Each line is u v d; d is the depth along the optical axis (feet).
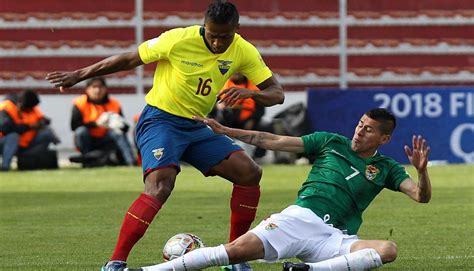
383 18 263.90
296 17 263.70
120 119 206.80
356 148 80.28
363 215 134.21
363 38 264.72
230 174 87.97
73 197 158.20
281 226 76.74
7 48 259.60
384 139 79.97
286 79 263.29
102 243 109.40
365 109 211.20
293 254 77.41
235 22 83.97
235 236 89.45
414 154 76.84
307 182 80.38
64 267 92.79
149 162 84.28
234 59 87.04
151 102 86.84
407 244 107.86
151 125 85.97
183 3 261.03
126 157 208.03
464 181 179.73
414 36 265.13
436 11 264.93
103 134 207.10
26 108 203.10
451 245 107.14
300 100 227.61
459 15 264.93
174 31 86.48
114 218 132.26
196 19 259.80
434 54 265.13
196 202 150.00
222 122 200.64
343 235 77.87
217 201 151.33
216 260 75.72
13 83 258.37
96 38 261.85
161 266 76.07
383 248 75.66
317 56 264.11
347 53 264.93
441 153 211.82
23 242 110.22
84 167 207.31
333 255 76.89
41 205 147.54
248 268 86.17
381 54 264.52
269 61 264.52
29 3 260.62
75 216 134.31
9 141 203.31
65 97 234.79
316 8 263.70
